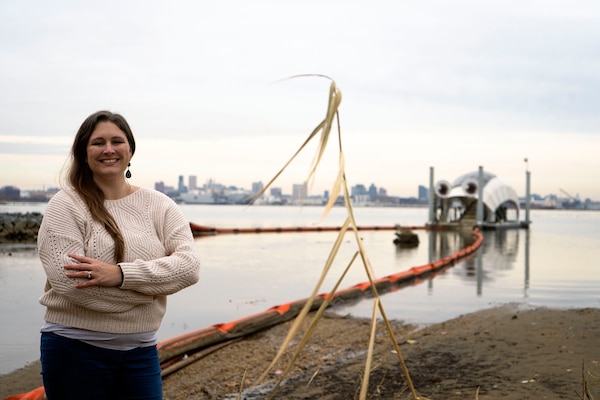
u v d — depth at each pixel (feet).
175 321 26.18
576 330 20.70
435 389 14.44
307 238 100.78
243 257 62.13
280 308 26.32
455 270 49.73
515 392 13.73
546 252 72.13
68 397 7.87
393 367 16.71
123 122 8.42
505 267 52.44
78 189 8.13
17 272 45.78
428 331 22.40
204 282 40.32
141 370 8.17
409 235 88.99
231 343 21.54
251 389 15.61
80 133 8.23
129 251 8.10
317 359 18.75
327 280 42.68
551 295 33.86
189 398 15.21
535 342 18.98
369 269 4.71
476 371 15.89
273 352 20.08
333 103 4.55
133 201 8.57
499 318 24.48
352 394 14.42
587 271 48.65
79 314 7.77
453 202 167.43
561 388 13.82
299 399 14.34
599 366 15.61
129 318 7.94
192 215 314.14
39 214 106.93
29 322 26.00
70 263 7.59
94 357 7.85
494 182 165.78
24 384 16.81
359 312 28.19
